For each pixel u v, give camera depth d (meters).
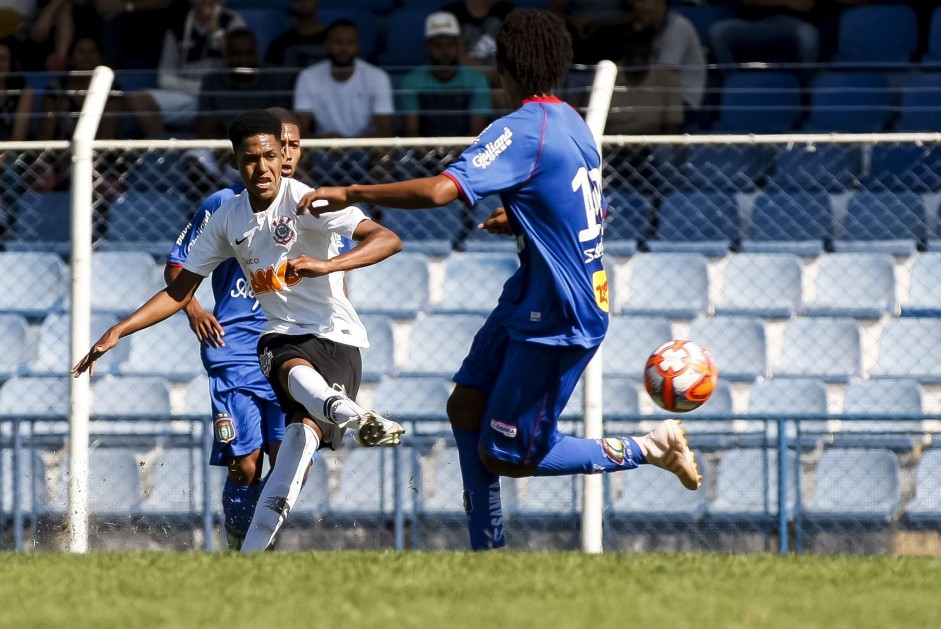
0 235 34.12
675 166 34.72
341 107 33.75
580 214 15.36
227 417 22.55
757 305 32.62
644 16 36.88
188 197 34.41
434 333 31.08
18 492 25.27
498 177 14.88
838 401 30.27
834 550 26.23
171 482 27.48
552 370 15.64
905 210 35.03
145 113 34.72
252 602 11.44
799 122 38.66
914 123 38.59
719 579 12.70
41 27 41.12
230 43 35.34
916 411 28.73
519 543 26.14
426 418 25.03
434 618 10.60
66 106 36.28
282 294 17.58
